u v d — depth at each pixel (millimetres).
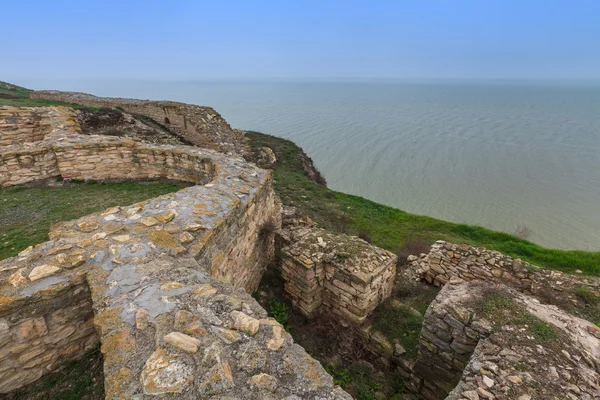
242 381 2506
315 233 7832
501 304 4953
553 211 21125
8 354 3467
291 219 11352
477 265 8914
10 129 12742
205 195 6363
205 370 2508
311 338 6527
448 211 21078
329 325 6863
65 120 13555
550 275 8531
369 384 5742
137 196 9109
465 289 5449
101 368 3934
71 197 8844
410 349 6004
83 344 4062
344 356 6262
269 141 28656
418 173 26859
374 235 13875
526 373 3838
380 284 6887
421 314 7059
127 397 2318
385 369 6160
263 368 2652
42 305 3553
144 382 2381
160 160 10414
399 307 7121
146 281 3611
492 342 4340
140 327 2943
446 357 5090
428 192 23562
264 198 8250
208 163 9484
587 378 3807
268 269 8297
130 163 10523
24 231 6746
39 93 28531
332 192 19359
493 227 19234
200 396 2334
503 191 23969
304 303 6922
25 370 3637
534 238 18156
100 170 10281
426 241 13398
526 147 35281
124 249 4234
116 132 18078
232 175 7996
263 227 7914
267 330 3066
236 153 19875
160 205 5676
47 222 7219
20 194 8883
